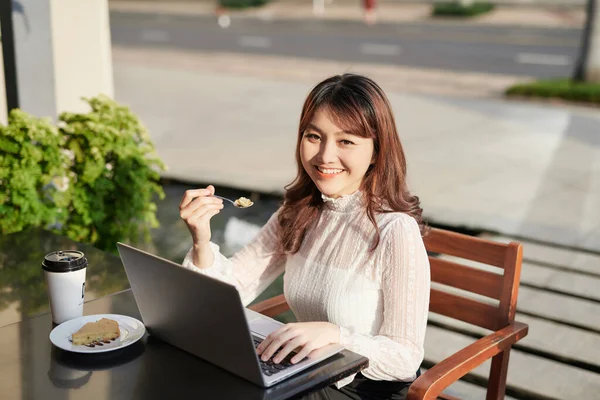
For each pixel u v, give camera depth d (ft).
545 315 11.93
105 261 7.80
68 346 5.62
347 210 6.50
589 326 11.57
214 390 5.05
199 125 26.66
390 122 6.22
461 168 21.25
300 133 6.60
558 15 68.95
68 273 6.03
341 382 6.00
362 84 6.16
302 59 45.24
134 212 11.73
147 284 5.49
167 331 5.67
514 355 10.64
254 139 24.68
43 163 10.73
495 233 15.78
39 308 6.66
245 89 34.45
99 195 11.29
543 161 22.29
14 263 7.79
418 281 6.08
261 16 72.69
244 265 7.25
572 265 14.12
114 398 4.97
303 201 6.78
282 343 5.48
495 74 40.11
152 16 72.38
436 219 16.55
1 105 14.34
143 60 43.75
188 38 55.47
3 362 5.47
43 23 12.78
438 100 32.07
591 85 33.91
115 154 11.53
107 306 6.54
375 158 6.35
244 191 18.60
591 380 9.97
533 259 14.38
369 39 54.80
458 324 11.61
